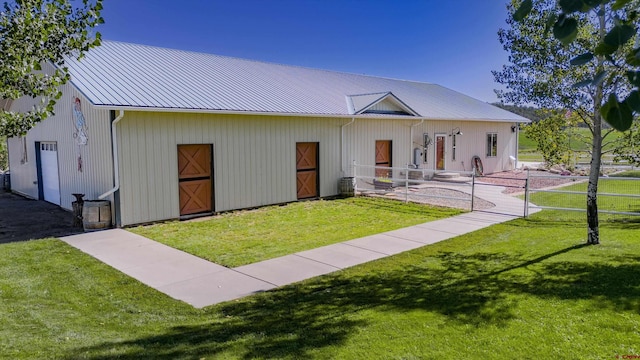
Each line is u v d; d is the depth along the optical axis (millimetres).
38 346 4227
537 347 3895
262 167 13148
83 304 5578
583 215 11070
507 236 8906
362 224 10719
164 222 11023
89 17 5051
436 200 14398
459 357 3781
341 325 4598
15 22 4488
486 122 23297
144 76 12266
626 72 1429
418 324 4508
